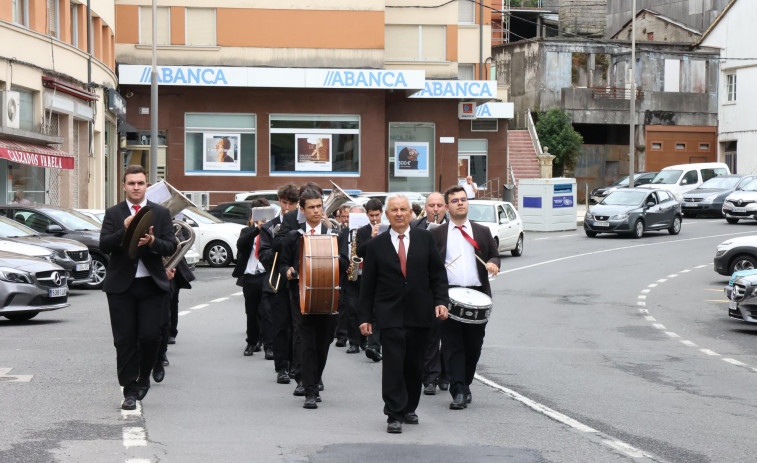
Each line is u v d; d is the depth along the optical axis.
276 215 13.73
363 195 36.59
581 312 20.08
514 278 26.48
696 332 17.52
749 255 23.89
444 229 10.81
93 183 38.12
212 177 44.69
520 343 15.81
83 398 10.53
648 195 39.50
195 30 44.69
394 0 49.28
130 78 43.03
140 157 46.50
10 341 14.77
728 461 8.29
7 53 29.59
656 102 62.78
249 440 8.71
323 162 45.38
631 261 30.92
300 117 45.09
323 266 10.09
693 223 45.12
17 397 10.48
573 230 43.53
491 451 8.42
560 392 11.55
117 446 8.34
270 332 13.54
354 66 45.44
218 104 44.59
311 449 8.40
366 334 9.38
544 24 76.00
